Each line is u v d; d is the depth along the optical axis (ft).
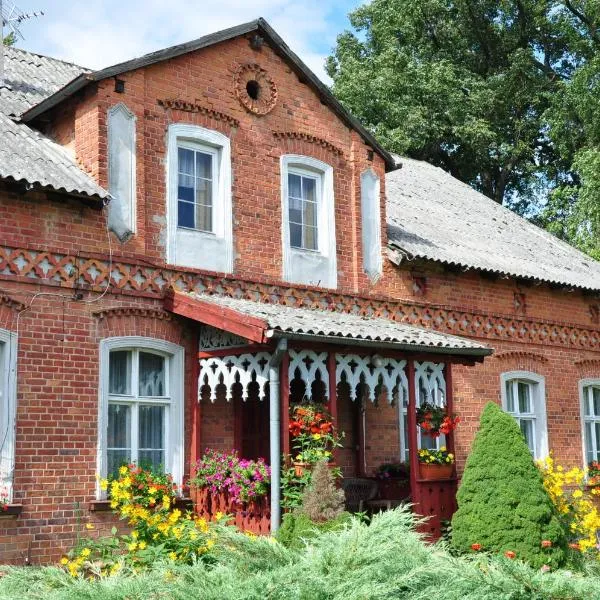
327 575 22.15
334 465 41.47
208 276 45.27
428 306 55.11
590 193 85.15
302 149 50.47
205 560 34.17
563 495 48.19
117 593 22.27
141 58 43.86
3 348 38.63
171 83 45.60
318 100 51.70
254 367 41.68
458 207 70.23
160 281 43.65
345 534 24.50
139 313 42.83
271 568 24.21
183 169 46.11
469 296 57.93
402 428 53.16
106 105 42.96
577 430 63.67
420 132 106.63
